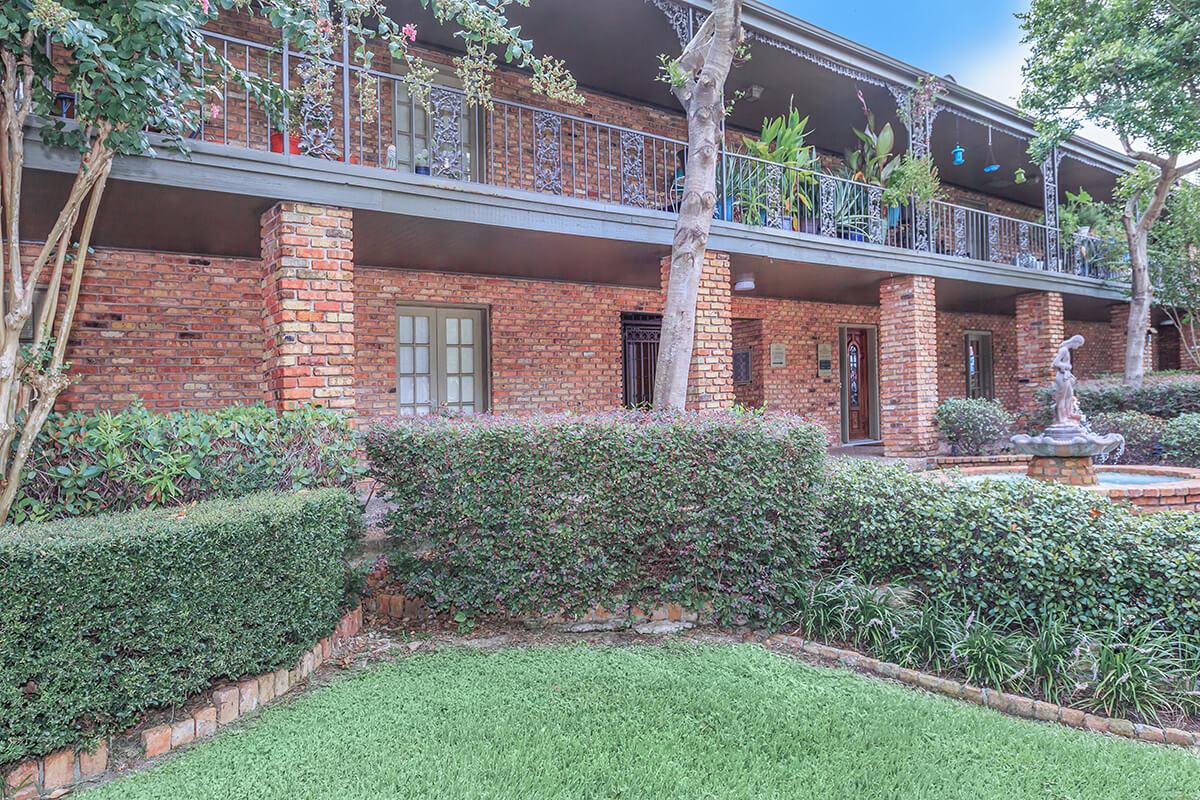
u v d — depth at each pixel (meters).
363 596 4.06
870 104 10.09
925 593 3.84
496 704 2.87
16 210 3.30
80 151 3.64
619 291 9.48
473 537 3.65
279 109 4.82
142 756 2.55
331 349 5.24
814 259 8.02
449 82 8.18
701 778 2.31
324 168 5.17
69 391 6.23
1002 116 10.08
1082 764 2.44
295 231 5.12
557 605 3.71
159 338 6.65
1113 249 11.54
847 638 3.59
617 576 3.73
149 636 2.55
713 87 5.00
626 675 3.16
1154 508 5.12
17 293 3.28
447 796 2.20
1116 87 8.55
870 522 4.04
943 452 9.20
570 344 9.08
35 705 2.30
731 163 7.98
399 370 8.20
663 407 4.85
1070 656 3.11
